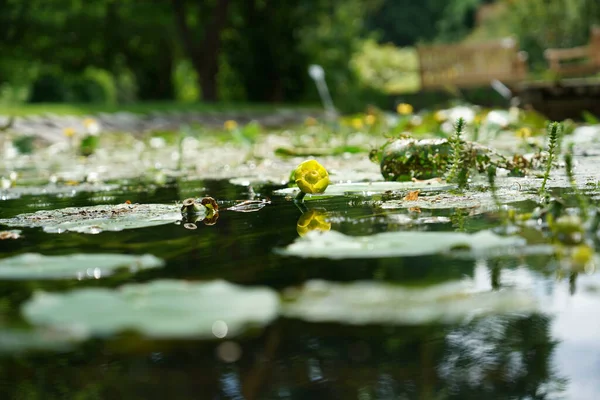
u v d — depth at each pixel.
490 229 1.71
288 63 15.06
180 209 2.11
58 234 1.85
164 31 15.05
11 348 1.21
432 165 2.50
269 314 1.24
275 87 15.30
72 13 14.21
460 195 2.13
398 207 2.01
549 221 1.62
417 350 1.25
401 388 1.17
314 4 14.84
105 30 14.59
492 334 1.27
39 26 13.89
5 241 1.79
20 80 18.53
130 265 1.54
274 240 1.71
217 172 3.48
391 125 6.12
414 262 1.51
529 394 1.16
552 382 1.18
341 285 1.39
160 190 2.68
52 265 1.52
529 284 1.40
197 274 1.49
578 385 1.17
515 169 2.55
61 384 1.19
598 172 2.58
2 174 3.94
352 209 2.01
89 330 1.21
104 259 1.55
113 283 1.46
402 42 30.83
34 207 2.34
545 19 14.58
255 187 2.64
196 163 4.18
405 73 20.59
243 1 14.66
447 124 4.86
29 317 1.23
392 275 1.44
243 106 11.77
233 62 15.34
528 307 1.33
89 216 2.05
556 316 1.30
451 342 1.26
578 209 1.85
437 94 13.58
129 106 9.66
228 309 1.24
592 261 1.48
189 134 6.41
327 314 1.29
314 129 7.62
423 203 2.04
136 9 14.39
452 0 28.34
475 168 2.52
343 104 15.49
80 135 6.93
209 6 14.32
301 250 1.58
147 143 6.64
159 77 16.30
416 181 2.42
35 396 1.17
